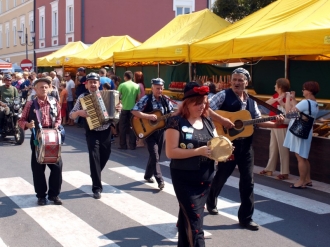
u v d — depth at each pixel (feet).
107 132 23.68
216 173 19.71
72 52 73.20
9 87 42.63
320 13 30.73
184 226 14.51
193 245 13.48
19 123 21.65
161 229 19.08
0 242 17.67
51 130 21.07
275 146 28.02
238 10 59.98
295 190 25.23
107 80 43.75
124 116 38.37
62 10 104.78
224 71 49.37
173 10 102.78
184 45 39.40
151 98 25.25
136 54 46.85
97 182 23.65
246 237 18.17
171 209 21.77
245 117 18.38
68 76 57.88
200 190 13.98
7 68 96.58
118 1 97.40
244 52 32.89
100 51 60.85
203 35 43.91
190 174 13.79
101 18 96.27
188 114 13.80
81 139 44.86
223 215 20.75
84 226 19.44
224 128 18.16
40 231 18.86
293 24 30.89
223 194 24.34
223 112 18.43
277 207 22.16
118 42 61.26
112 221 20.07
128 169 30.58
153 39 48.47
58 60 69.10
